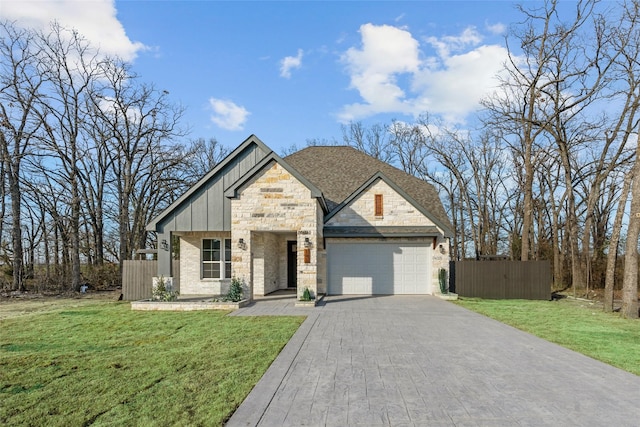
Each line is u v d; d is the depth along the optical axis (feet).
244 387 20.79
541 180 111.45
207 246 66.85
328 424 16.49
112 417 17.11
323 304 52.65
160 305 49.32
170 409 17.93
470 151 128.36
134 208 109.81
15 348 29.91
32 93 82.48
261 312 45.70
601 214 107.34
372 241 64.90
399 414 17.51
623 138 75.46
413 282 64.64
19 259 79.30
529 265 64.28
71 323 40.42
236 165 60.85
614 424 16.67
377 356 27.04
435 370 24.00
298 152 86.74
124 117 97.86
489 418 17.16
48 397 19.54
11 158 79.97
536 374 23.40
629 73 67.31
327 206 67.87
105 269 88.43
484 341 31.86
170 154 100.53
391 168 81.71
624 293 45.88
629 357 27.48
